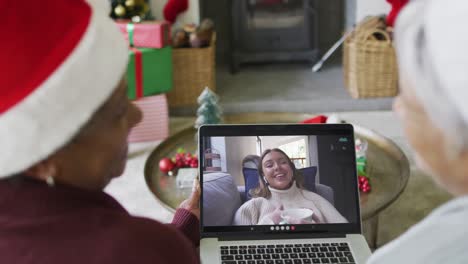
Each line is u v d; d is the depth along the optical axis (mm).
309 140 1283
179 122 3238
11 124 579
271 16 3795
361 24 3354
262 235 1218
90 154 655
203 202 1240
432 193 2379
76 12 617
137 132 2889
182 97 3307
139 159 2740
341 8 4121
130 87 2787
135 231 655
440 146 523
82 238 627
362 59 3266
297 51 3863
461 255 524
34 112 580
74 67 595
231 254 1156
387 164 1996
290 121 2361
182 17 3436
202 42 3242
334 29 4164
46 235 620
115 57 643
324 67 3971
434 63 487
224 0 4090
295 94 3488
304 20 3799
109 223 646
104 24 642
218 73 3914
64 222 624
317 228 1226
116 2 3037
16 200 617
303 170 1272
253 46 3840
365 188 1810
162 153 2168
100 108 637
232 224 1225
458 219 537
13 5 574
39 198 619
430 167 552
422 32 513
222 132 1300
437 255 538
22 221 616
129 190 2451
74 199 641
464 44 467
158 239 674
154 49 2816
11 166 594
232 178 1271
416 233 566
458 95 471
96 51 616
